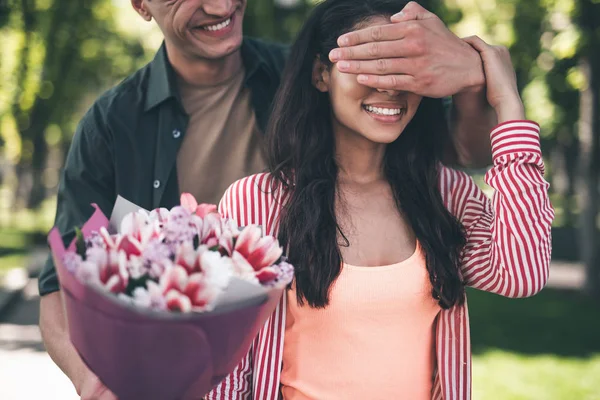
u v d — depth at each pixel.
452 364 2.25
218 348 1.78
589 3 10.50
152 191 2.94
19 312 11.73
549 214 2.19
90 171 2.93
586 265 12.60
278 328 2.21
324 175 2.29
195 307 1.68
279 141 2.36
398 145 2.35
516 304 12.02
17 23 11.66
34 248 20.45
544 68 11.78
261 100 3.04
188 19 2.73
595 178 12.34
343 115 2.23
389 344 2.16
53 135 21.48
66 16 11.77
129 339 1.71
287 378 2.21
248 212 2.32
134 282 1.74
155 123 2.97
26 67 13.77
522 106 2.24
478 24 10.17
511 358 8.21
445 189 2.40
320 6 2.36
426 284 2.21
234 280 1.74
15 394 6.82
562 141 17.81
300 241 2.19
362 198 2.31
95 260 1.70
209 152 2.97
